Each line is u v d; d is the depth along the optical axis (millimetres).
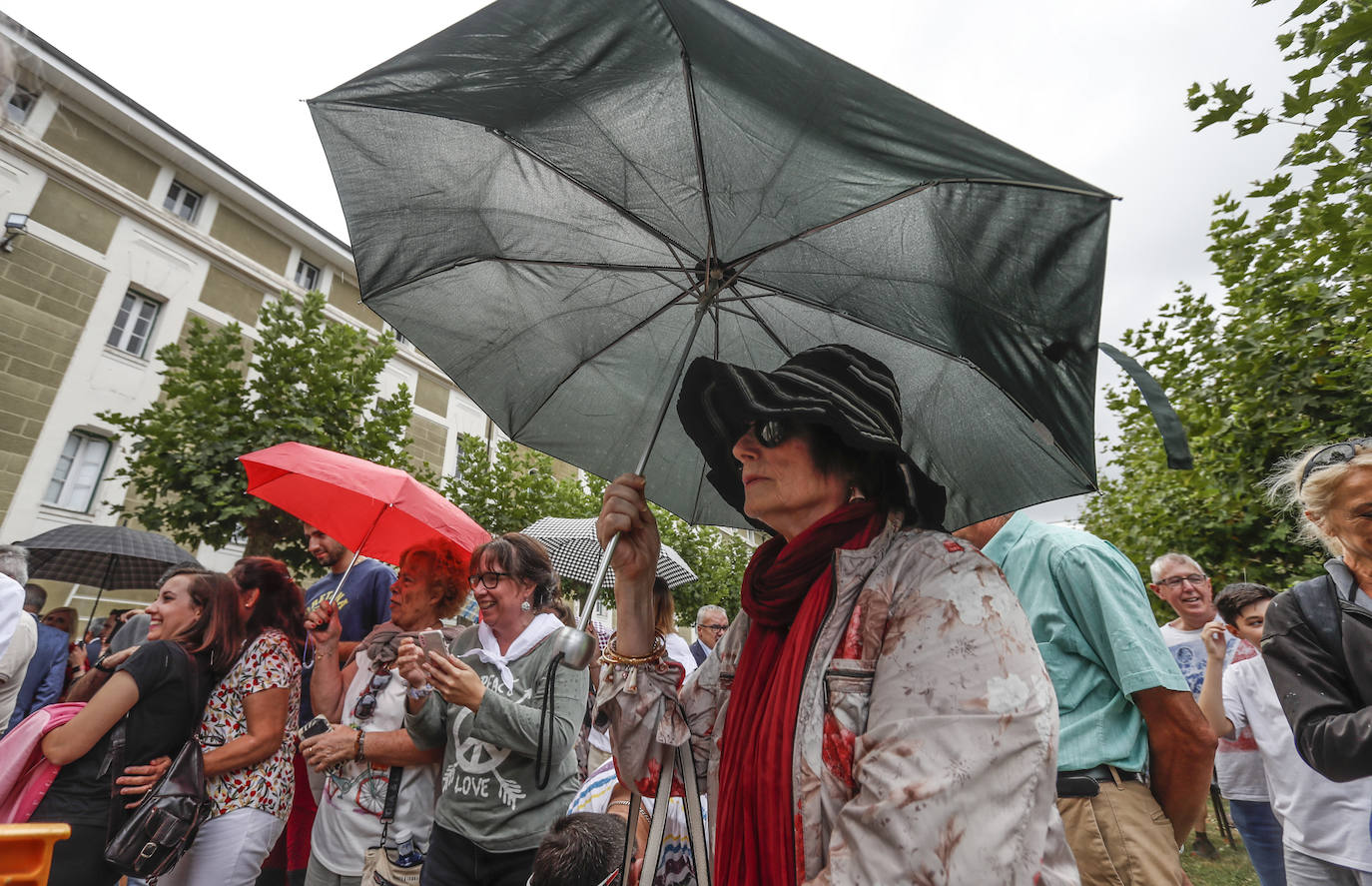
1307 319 4246
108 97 12500
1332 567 1860
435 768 2896
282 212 15258
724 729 1130
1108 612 1811
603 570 1271
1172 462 1014
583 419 1653
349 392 8938
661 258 1438
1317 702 1731
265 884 3637
